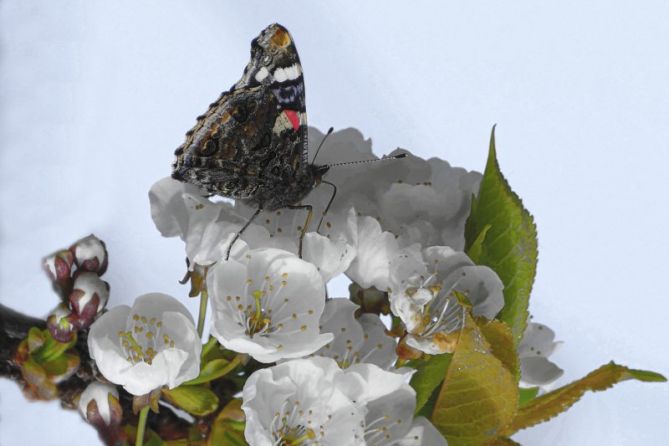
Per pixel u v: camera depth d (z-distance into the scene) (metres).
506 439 1.27
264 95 1.30
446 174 1.31
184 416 1.28
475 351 1.27
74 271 1.28
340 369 1.27
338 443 1.27
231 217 1.29
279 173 1.30
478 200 1.28
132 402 1.28
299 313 1.27
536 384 1.30
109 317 1.27
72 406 1.28
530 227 1.28
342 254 1.28
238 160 1.30
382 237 1.28
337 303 1.28
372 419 1.27
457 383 1.27
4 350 1.28
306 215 1.30
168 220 1.29
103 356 1.26
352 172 1.30
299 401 1.27
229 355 1.27
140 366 1.26
